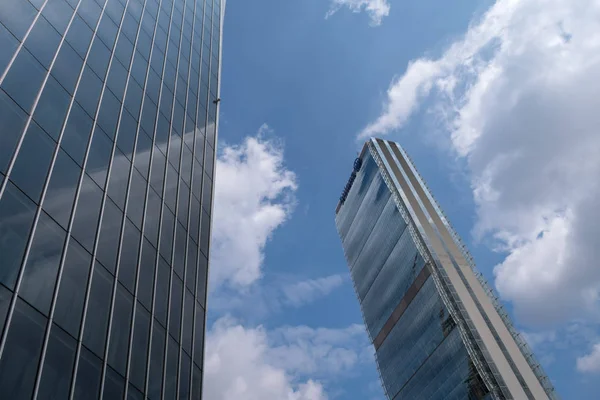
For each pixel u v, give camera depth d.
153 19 41.62
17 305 14.75
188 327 26.97
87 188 21.11
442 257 152.62
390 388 181.12
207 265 32.69
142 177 27.12
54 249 17.41
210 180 38.78
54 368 15.35
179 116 37.41
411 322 161.88
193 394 25.33
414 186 185.12
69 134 21.52
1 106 17.98
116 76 29.23
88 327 17.83
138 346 20.94
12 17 21.58
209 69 51.06
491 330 131.38
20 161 17.58
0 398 13.05
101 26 30.61
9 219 15.83
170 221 28.86
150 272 24.28
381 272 189.50
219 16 64.38
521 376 120.69
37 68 21.52
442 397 140.38
